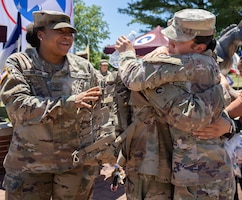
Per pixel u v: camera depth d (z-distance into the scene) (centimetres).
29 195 227
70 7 776
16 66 220
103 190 452
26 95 214
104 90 214
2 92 216
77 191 242
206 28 167
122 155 192
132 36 197
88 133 224
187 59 167
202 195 172
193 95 166
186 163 173
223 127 177
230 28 387
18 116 214
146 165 182
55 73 230
